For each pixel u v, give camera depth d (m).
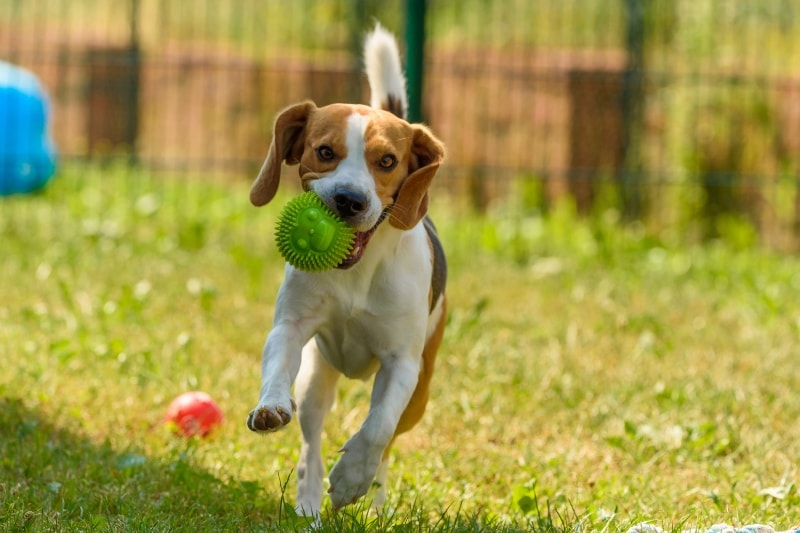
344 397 9.23
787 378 10.50
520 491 7.30
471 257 15.53
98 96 21.70
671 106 18.94
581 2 22.75
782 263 16.47
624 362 10.82
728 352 11.45
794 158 18.55
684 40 19.89
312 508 6.88
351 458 6.35
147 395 9.11
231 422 8.64
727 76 18.62
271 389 6.28
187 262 14.32
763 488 7.73
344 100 20.48
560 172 18.38
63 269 13.48
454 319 11.68
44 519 6.36
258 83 21.25
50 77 22.20
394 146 6.56
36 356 9.82
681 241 18.28
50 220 16.73
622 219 18.77
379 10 21.25
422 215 6.69
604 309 13.05
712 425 8.77
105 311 11.34
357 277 6.64
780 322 12.78
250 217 17.67
